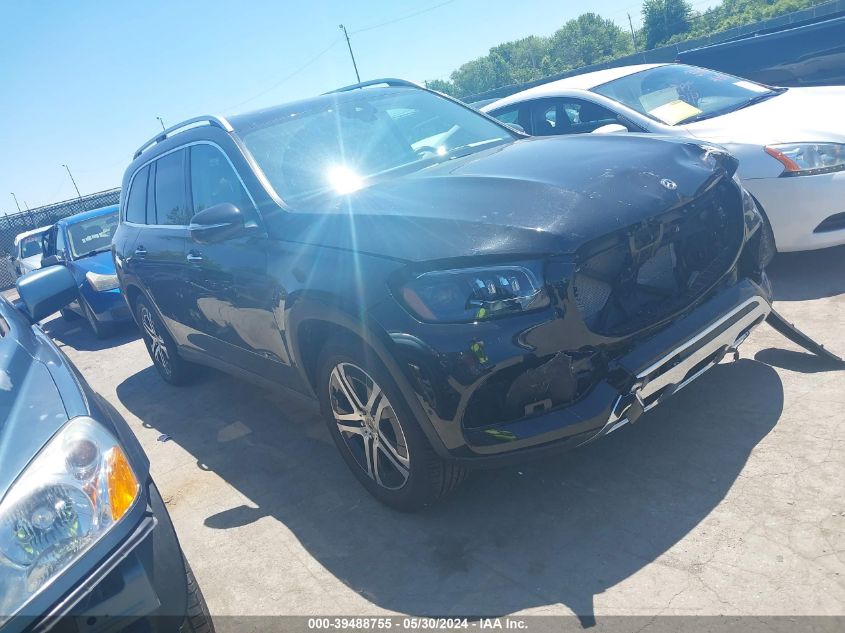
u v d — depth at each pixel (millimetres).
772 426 3145
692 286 2936
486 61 134625
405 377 2654
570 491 3010
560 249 2551
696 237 2980
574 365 2600
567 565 2590
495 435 2592
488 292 2543
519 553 2711
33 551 1740
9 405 2053
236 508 3533
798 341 3551
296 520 3301
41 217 24406
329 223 3145
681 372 2824
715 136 4902
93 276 8336
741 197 3234
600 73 6324
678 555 2514
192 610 2072
